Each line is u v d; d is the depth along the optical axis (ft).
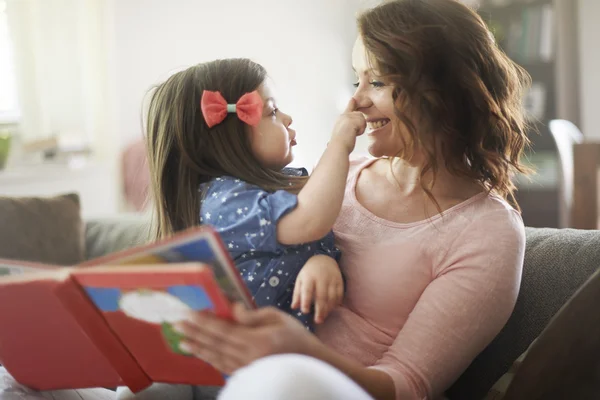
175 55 13.09
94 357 3.07
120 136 12.20
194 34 13.35
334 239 3.86
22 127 10.80
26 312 2.96
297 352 2.71
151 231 4.03
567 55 13.89
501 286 3.41
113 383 3.21
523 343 3.91
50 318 2.93
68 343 3.04
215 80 3.78
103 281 2.60
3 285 2.84
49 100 11.07
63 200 6.01
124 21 12.35
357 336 3.64
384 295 3.61
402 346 3.36
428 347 3.31
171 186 3.79
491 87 3.65
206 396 3.73
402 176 3.87
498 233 3.49
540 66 14.05
